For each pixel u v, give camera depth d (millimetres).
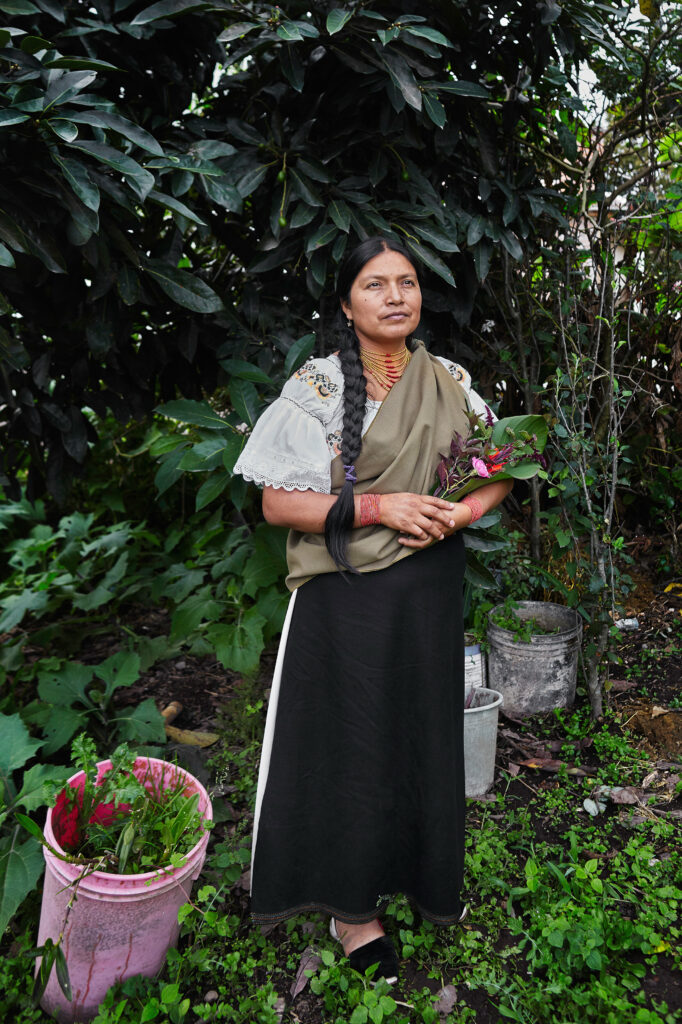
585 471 2799
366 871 1681
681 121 3055
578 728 2709
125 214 2338
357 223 2422
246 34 2457
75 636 3463
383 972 1746
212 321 2896
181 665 3332
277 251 2637
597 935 1728
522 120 2920
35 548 3824
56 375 2953
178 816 1752
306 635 1659
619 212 3125
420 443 1587
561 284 3154
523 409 3420
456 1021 1661
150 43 2434
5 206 2045
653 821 2221
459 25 2414
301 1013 1716
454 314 2824
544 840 2215
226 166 2498
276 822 1707
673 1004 1684
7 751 2096
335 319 2930
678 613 3418
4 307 2143
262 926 1790
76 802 1807
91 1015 1702
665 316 3404
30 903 1981
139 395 3035
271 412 1624
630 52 2986
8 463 3193
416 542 1573
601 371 3332
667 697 2861
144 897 1606
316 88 2609
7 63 1971
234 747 2691
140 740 2512
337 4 2336
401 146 2631
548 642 2723
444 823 1681
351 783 1647
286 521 1614
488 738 2359
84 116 1884
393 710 1626
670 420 3609
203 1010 1657
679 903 1920
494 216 2740
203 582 3600
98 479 4359
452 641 1664
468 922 1922
